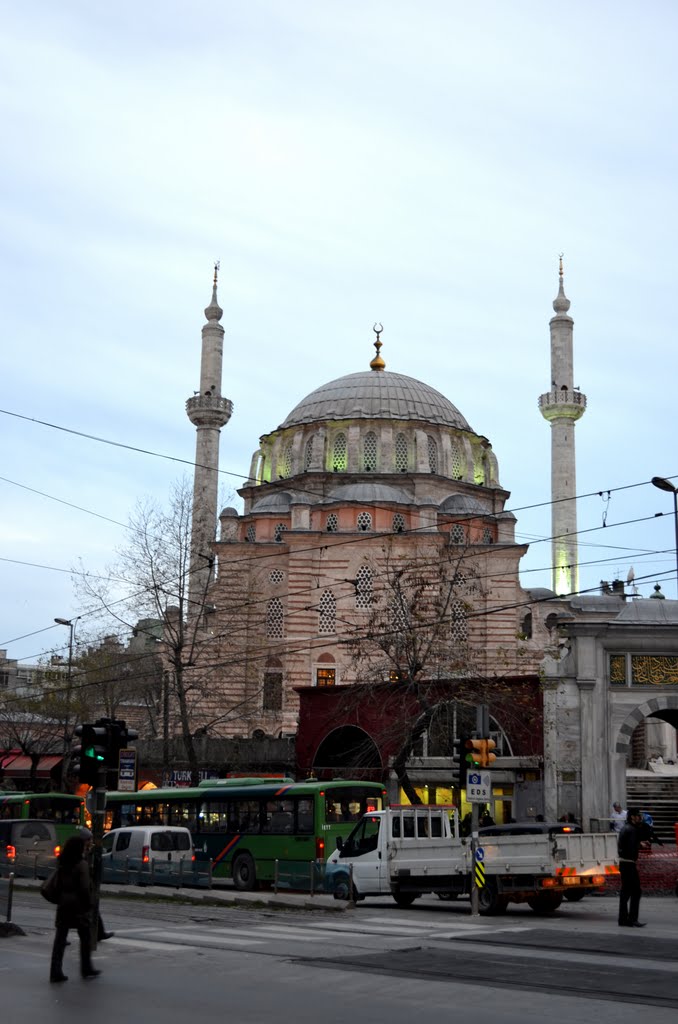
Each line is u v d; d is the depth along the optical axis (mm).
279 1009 14617
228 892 33438
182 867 34562
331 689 55344
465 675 48219
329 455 86750
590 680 45844
